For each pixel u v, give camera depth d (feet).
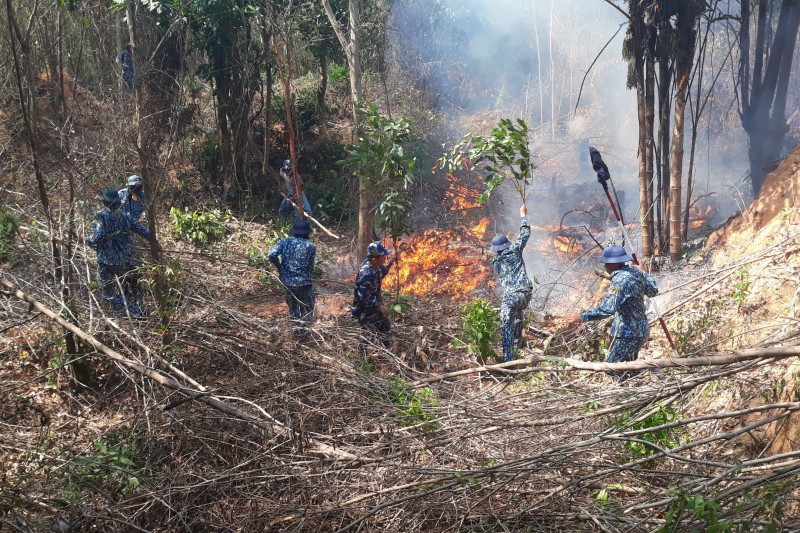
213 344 22.63
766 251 26.04
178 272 22.89
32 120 22.24
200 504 16.22
